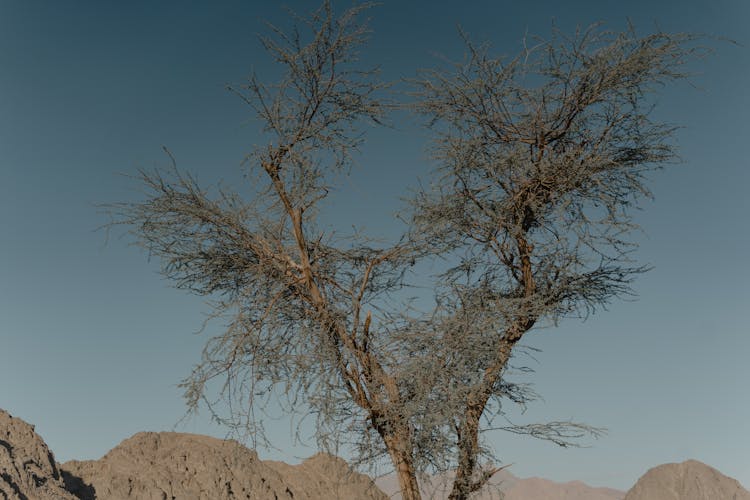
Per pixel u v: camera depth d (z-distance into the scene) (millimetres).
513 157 8844
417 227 9250
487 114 9156
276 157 9148
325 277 9562
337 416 8508
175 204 8992
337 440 8336
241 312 8750
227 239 9336
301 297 9453
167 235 9094
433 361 8359
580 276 9078
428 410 8039
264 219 9461
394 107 9195
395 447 8734
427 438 8203
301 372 8477
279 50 8820
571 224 8859
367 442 8820
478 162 9133
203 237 9148
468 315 8516
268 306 9039
